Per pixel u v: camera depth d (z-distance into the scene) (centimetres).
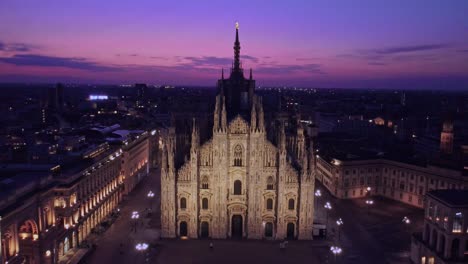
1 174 10519
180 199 11731
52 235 9638
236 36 14675
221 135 11388
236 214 11825
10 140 17850
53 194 9888
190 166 11556
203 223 11894
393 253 10825
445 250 9225
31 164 11400
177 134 14412
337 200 15662
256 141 11369
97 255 10562
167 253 10725
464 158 15762
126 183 16125
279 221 11656
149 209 14338
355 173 15962
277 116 15900
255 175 11488
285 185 11594
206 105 19438
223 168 11500
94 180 12519
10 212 7800
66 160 12262
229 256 10575
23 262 8394
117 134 17500
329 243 11469
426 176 14438
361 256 10619
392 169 15888
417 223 13112
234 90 14738
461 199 9475
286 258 10469
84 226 11644
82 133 17275
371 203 14225
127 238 11738
